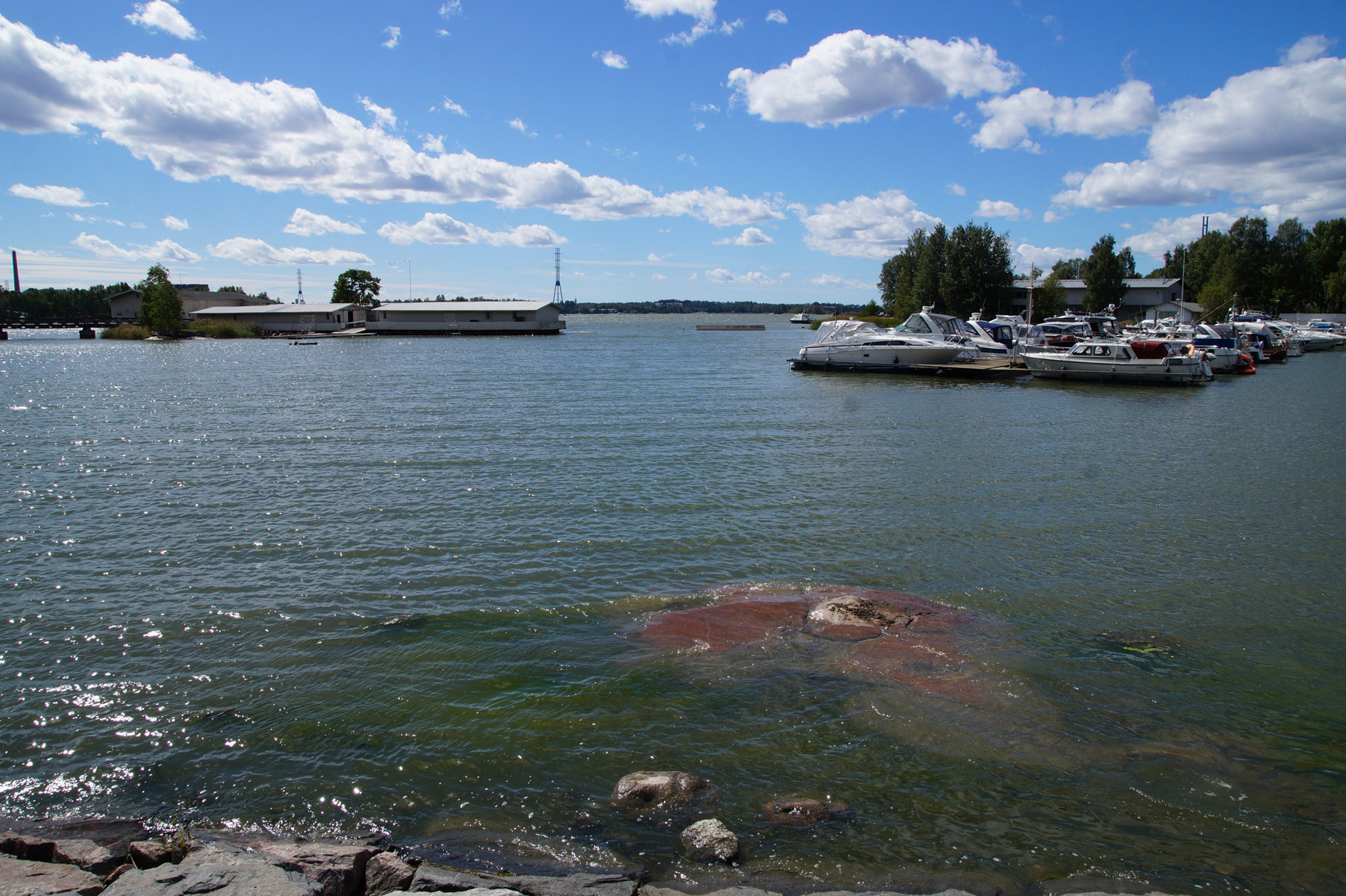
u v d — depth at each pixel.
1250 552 13.05
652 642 9.38
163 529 13.80
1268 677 8.71
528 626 9.87
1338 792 6.61
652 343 93.00
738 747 7.21
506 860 5.70
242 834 6.00
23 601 10.60
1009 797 6.50
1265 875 5.61
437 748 7.20
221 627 9.83
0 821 6.16
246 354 69.44
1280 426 27.64
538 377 44.81
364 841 5.94
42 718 7.70
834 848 5.86
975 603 10.76
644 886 5.38
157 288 95.25
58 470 18.55
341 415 28.11
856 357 49.47
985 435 25.12
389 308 108.44
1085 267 102.81
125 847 5.77
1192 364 41.16
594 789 6.61
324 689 8.30
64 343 89.38
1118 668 8.87
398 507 15.31
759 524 14.38
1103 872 5.63
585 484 17.31
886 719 7.68
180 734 7.44
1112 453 21.92
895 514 15.16
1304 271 98.31
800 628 9.76
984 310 91.31
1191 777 6.81
